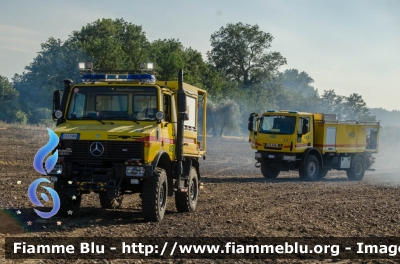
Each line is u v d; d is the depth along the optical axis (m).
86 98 12.81
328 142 26.83
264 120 26.25
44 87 67.88
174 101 13.41
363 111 131.00
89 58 63.03
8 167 24.38
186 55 92.69
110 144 11.69
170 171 12.85
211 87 97.88
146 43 85.12
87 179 11.70
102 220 12.22
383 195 19.17
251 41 116.62
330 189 21.03
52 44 66.00
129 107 12.68
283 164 26.00
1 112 70.75
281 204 15.97
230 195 18.05
